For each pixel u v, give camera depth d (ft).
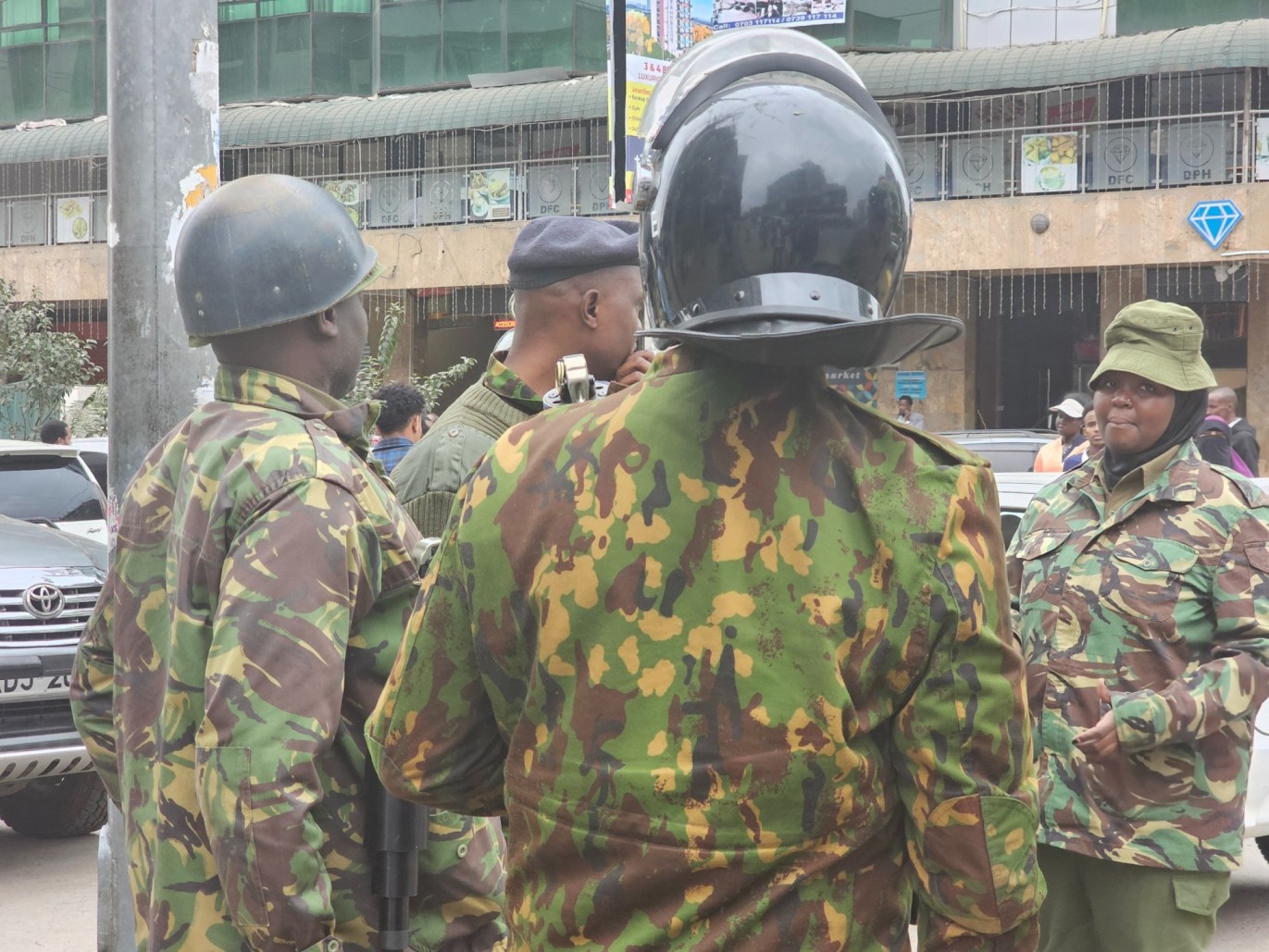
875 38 70.95
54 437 37.70
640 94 40.22
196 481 7.16
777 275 5.01
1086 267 66.90
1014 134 67.62
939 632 4.88
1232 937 16.74
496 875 7.96
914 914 5.30
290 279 7.40
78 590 19.43
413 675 5.34
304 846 6.54
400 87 81.61
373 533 7.08
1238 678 9.87
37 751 18.69
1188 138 64.64
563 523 5.00
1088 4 69.51
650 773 4.82
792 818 4.79
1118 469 10.68
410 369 79.82
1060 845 10.23
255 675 6.58
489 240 76.33
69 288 82.84
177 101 13.14
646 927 4.83
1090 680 10.36
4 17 87.76
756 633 4.83
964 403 70.64
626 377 9.57
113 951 12.41
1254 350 66.03
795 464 4.94
